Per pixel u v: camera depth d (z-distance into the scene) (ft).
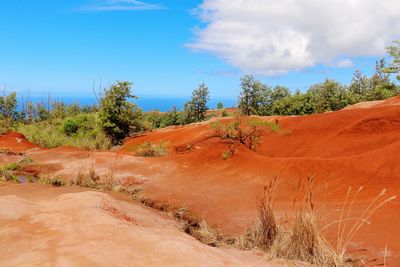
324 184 31.94
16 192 26.50
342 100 152.35
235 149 42.39
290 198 30.12
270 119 81.35
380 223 22.12
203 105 185.16
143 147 58.39
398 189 27.63
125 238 13.39
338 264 16.08
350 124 59.52
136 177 39.52
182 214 27.45
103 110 95.81
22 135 80.69
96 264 11.29
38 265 11.27
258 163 38.55
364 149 51.31
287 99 158.81
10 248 12.62
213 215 27.78
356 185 30.53
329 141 58.23
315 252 16.72
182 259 11.98
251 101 175.94
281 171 35.65
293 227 17.87
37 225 14.66
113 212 17.92
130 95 98.07
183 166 41.68
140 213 23.06
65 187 29.27
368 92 156.35
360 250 18.72
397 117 54.44
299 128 67.82
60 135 88.89
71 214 16.10
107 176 36.47
